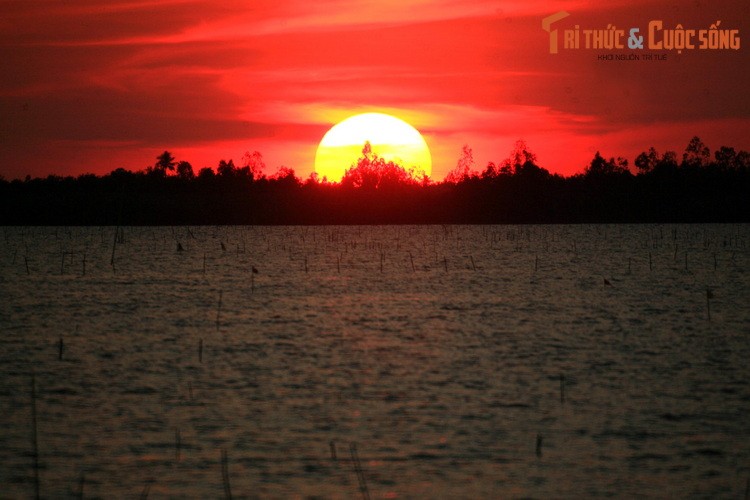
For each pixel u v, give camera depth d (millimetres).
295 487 40969
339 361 67000
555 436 47719
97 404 54125
